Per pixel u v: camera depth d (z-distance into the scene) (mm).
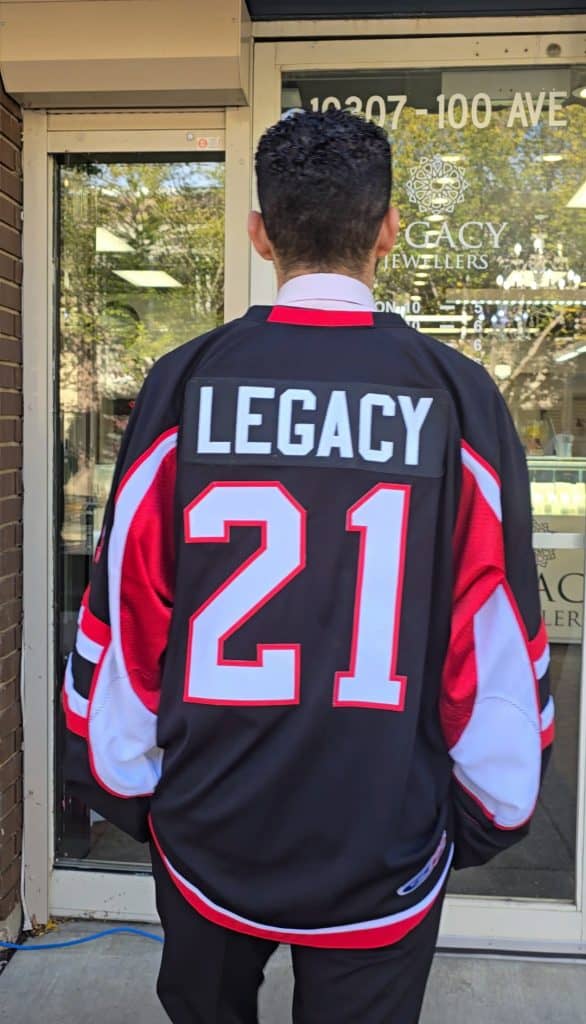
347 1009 1148
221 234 2598
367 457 1104
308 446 1107
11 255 2467
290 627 1083
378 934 1124
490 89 2473
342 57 2451
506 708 1142
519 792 1146
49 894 2654
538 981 2410
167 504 1157
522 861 2584
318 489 1096
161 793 1172
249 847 1104
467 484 1138
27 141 2516
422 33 2434
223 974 1200
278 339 1170
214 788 1106
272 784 1082
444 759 1181
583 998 2336
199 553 1108
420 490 1105
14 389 2502
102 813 1247
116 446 2701
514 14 2410
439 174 2504
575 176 2480
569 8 2387
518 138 2482
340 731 1084
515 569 1154
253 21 2447
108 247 2641
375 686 1087
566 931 2533
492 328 2535
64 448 2682
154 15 2236
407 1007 1170
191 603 1115
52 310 2588
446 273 2531
